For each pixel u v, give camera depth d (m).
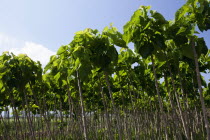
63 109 14.76
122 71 7.38
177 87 9.81
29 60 7.79
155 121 13.27
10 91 8.49
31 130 8.42
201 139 10.43
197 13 4.80
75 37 5.42
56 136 13.23
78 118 12.40
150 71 7.64
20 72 7.54
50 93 12.49
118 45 5.30
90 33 5.35
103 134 14.91
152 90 10.44
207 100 13.02
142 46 5.09
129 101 13.10
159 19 4.96
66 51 5.61
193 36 5.30
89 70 5.14
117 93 12.20
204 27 4.79
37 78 8.07
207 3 4.71
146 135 12.11
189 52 5.32
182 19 5.08
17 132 9.98
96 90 10.05
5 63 7.29
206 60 7.81
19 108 11.40
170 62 6.80
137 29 5.07
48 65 6.36
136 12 4.94
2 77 7.23
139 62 7.41
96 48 5.16
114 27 5.64
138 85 9.85
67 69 6.09
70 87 9.77
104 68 5.47
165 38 5.20
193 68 7.42
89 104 15.16
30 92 9.40
